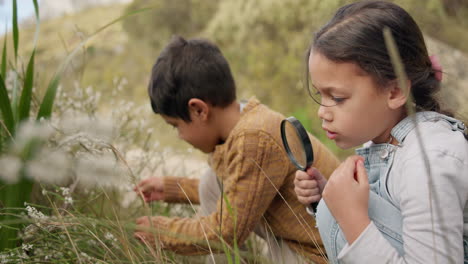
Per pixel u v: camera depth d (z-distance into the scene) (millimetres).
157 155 2043
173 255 1521
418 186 943
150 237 1430
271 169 1343
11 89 1755
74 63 2014
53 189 1570
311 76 1085
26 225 1396
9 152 1364
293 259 1441
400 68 718
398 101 1022
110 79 5473
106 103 2258
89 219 1282
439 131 1004
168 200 1823
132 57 6871
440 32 3004
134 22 7406
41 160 1283
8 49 3717
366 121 1034
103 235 1446
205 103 1456
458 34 3094
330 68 1031
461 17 3672
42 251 1360
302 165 1292
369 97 1020
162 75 1485
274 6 4812
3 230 1337
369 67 1003
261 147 1335
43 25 7086
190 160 2756
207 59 1481
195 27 6980
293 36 4637
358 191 1021
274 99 4527
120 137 1826
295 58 4535
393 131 1064
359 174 1041
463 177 938
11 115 1372
